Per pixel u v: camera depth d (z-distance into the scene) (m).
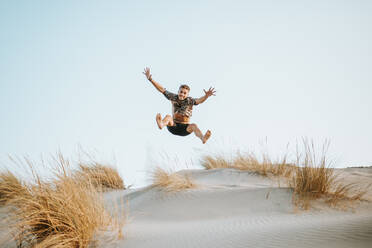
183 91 7.16
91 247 3.99
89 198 4.72
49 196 4.50
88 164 8.93
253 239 3.54
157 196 7.02
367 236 3.15
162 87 7.30
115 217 5.03
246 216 5.32
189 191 6.99
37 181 4.74
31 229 4.30
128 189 8.82
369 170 8.93
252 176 7.92
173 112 7.32
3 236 4.21
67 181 4.76
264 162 8.28
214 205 6.12
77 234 4.02
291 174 7.60
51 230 4.23
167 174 7.67
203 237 3.91
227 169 8.75
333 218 4.50
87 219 4.29
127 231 4.48
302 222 4.34
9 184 5.79
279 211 5.35
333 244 3.09
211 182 7.85
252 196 6.22
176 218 5.83
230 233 3.98
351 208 5.12
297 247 3.13
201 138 6.78
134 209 6.54
